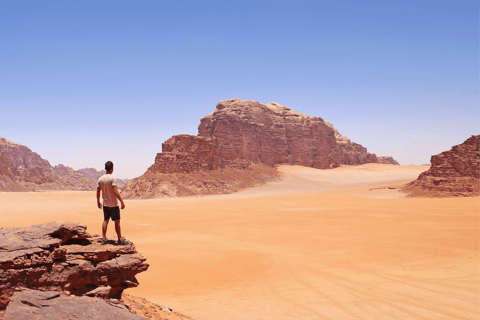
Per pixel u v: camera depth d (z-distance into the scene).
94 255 9.81
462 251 30.38
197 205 86.50
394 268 25.84
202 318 15.02
